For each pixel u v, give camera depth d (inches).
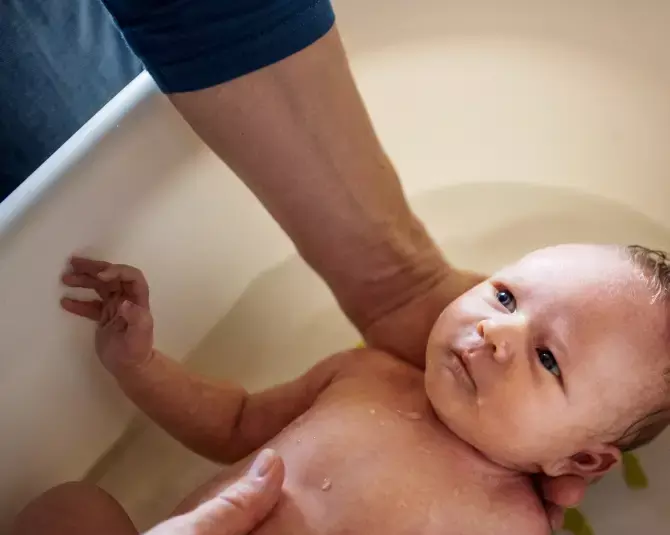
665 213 40.8
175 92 25.8
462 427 30.2
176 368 33.5
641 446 34.6
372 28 39.2
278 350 42.6
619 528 35.4
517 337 28.9
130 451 37.7
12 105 39.6
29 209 28.3
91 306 31.4
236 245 39.8
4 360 29.1
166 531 26.2
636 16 37.1
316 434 31.2
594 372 28.9
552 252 31.6
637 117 39.5
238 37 24.1
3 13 38.4
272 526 28.8
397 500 29.3
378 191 30.0
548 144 43.0
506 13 38.9
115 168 30.8
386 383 33.1
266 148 27.0
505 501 30.1
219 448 34.8
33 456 32.1
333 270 32.5
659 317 29.1
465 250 45.0
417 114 42.9
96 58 42.8
